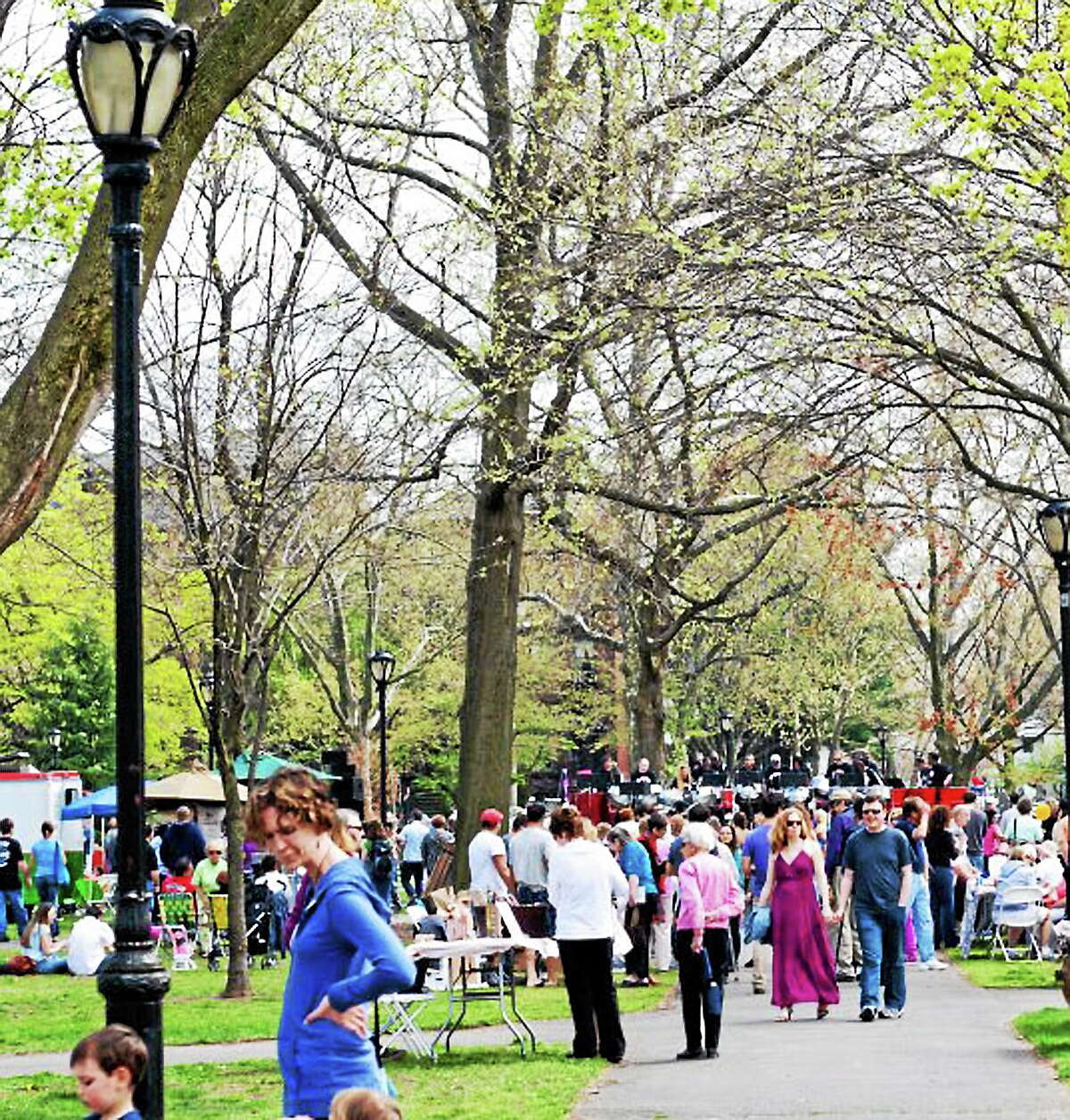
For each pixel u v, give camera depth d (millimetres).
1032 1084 16500
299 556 33719
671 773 56594
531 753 81812
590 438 33406
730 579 53562
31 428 13211
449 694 76750
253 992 28375
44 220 24141
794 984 22375
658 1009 24844
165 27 11211
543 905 27031
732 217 27172
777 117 27438
